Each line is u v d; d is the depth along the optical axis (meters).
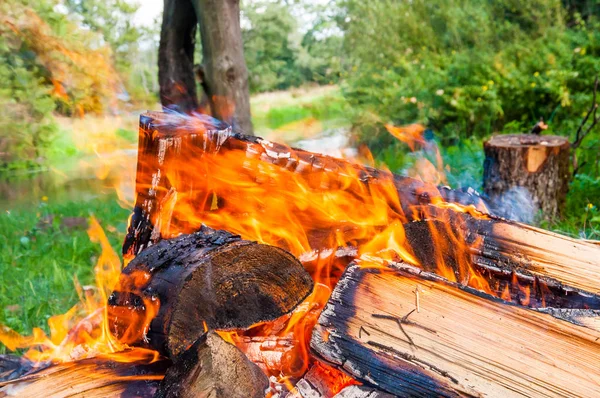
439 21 11.90
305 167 2.56
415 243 2.30
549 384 1.57
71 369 1.79
